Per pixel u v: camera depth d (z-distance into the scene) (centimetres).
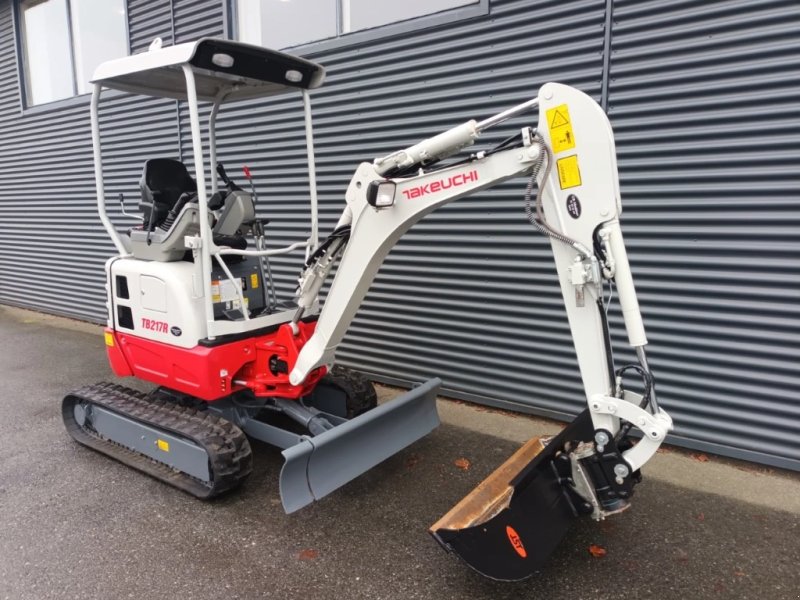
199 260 314
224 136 572
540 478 250
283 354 329
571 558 260
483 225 426
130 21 637
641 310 371
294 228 541
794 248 320
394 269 479
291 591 240
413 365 484
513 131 402
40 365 573
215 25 567
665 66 341
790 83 309
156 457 338
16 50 778
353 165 490
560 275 231
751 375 344
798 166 313
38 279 827
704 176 339
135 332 352
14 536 281
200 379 316
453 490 324
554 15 373
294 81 337
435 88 432
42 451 378
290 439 327
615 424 235
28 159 796
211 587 243
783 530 283
